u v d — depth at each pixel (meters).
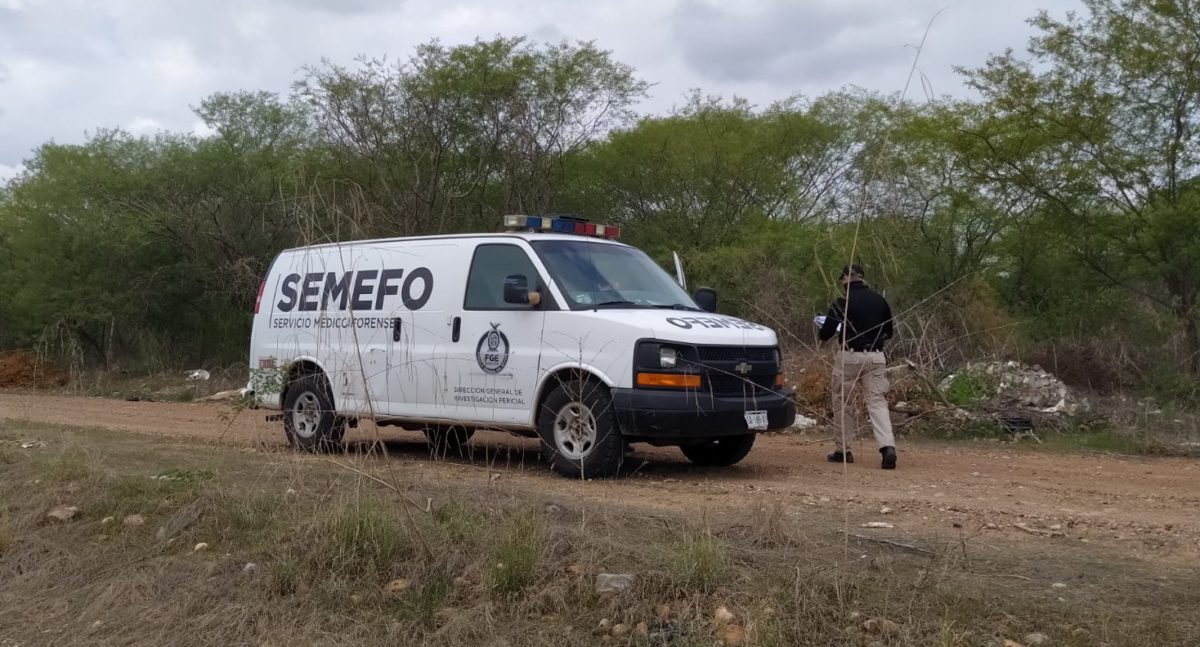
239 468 8.25
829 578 5.00
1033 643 4.39
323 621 5.25
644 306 8.90
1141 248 16.23
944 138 17.69
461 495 6.76
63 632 5.55
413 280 9.67
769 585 4.95
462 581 5.40
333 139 21.95
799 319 15.50
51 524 6.85
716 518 6.34
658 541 5.73
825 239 15.62
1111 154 16.92
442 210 22.06
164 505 6.88
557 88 22.94
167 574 5.91
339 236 7.90
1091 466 10.27
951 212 18.56
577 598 5.11
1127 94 17.03
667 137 23.22
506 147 22.58
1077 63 17.28
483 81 22.28
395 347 9.63
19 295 26.33
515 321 8.89
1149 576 5.27
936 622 4.60
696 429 8.26
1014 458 10.90
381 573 5.60
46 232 26.62
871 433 12.62
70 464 8.00
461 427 9.60
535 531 5.64
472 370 9.10
